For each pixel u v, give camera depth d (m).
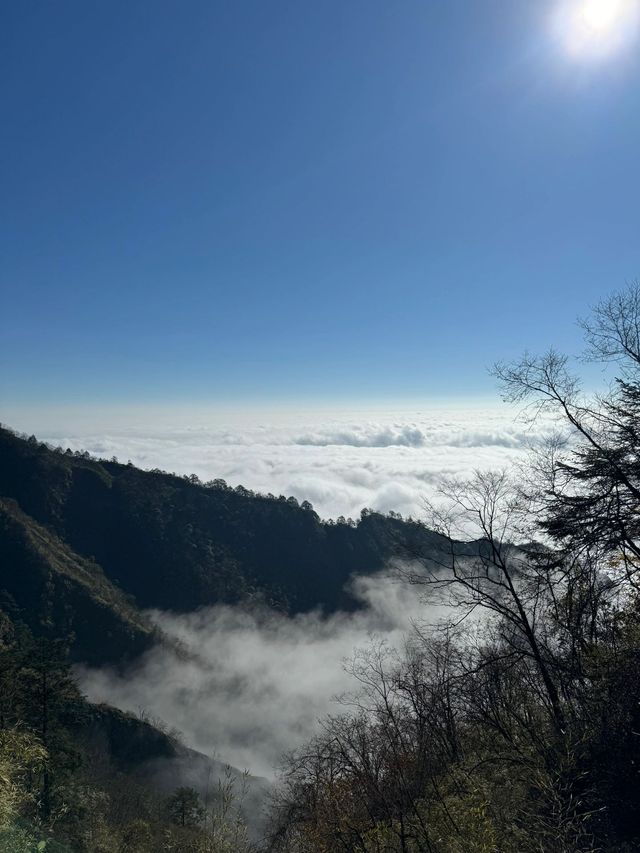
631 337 8.64
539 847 4.64
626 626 7.91
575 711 6.98
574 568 8.09
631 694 6.52
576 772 5.77
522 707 8.23
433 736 8.69
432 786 6.52
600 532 7.75
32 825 5.77
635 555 8.12
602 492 8.10
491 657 8.60
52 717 21.77
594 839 4.90
